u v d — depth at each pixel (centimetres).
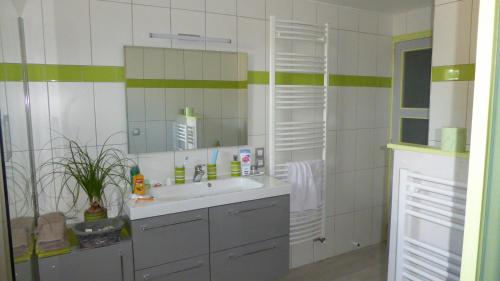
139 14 245
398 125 379
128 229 218
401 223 186
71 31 227
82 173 231
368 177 379
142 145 252
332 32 333
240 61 284
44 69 222
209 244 231
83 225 210
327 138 342
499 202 89
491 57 84
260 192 246
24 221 173
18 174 164
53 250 192
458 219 160
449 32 257
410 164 181
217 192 259
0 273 124
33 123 222
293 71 304
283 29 297
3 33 152
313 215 328
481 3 84
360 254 364
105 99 240
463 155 157
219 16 274
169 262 219
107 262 202
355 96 357
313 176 317
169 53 255
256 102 298
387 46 374
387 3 328
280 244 260
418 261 180
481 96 86
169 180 259
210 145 278
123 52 241
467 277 91
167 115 259
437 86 268
